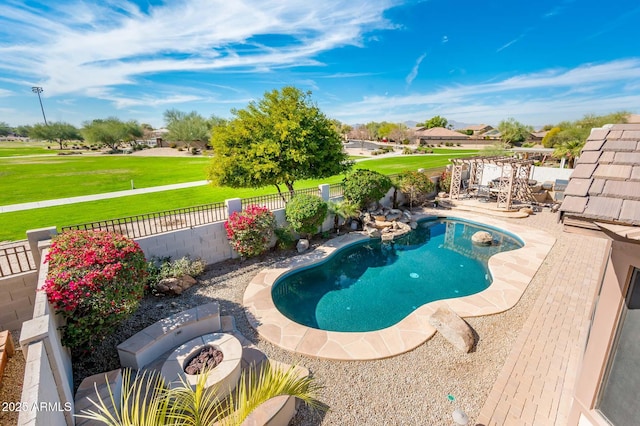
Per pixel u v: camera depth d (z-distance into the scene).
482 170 24.17
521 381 5.75
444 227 16.72
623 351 3.15
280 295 9.78
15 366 4.93
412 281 10.77
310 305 9.23
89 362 6.04
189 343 5.91
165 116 68.94
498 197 18.80
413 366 6.23
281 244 11.87
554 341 6.88
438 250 13.59
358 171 15.94
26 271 6.86
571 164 28.92
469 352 6.64
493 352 6.62
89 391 4.95
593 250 12.37
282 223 12.59
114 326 6.23
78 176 26.39
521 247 13.49
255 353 6.48
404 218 16.55
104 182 23.50
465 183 24.53
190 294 8.86
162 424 2.89
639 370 3.02
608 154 3.19
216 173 13.04
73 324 5.42
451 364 6.27
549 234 14.38
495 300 8.67
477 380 5.82
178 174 28.11
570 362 6.21
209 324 6.98
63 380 4.04
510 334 7.23
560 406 5.17
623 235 2.43
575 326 7.42
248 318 7.84
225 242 11.09
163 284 8.55
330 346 6.79
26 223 12.80
